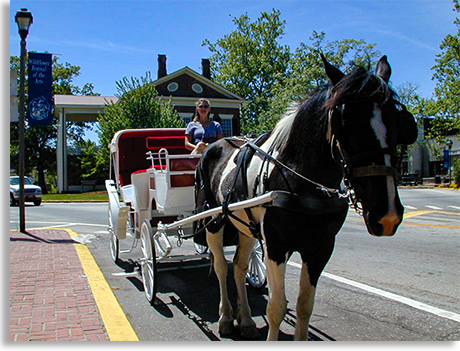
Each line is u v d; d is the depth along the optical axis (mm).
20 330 3994
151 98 29250
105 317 4383
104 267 7129
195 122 6023
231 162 4211
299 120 3227
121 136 7227
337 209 3119
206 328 4293
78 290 5395
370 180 2553
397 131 2656
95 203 25312
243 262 4418
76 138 57156
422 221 12617
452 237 9578
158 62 40344
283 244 3131
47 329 4027
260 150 3564
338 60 35531
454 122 34125
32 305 4758
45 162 50656
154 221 6148
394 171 2555
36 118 11055
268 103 49625
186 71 37750
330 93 3014
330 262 7148
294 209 3020
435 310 4711
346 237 9695
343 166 2727
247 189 3652
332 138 2852
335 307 4848
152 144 7242
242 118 53250
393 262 7105
